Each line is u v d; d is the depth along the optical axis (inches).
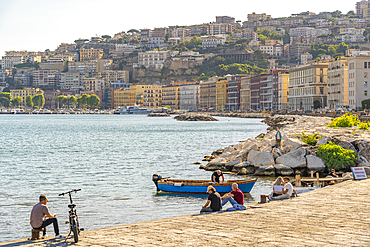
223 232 700.7
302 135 2347.4
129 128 6604.3
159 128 6441.9
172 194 1556.3
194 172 2108.8
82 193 1608.0
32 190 1702.8
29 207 1387.8
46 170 2277.3
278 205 933.2
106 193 1600.6
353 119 3275.1
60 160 2714.1
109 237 713.0
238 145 2534.5
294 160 1908.2
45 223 807.7
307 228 706.2
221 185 1493.6
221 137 4480.8
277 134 2055.9
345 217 782.5
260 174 1898.4
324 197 1006.4
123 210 1317.7
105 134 5265.8
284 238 645.3
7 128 6909.5
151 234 711.1
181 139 4281.5
